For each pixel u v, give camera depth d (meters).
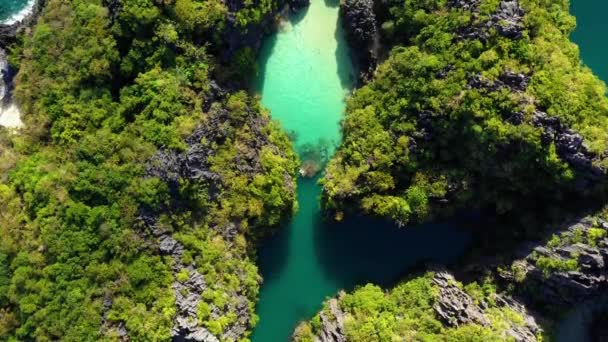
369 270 65.94
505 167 57.69
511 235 62.31
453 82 57.53
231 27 61.22
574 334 61.22
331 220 65.38
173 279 57.41
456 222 65.25
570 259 56.25
